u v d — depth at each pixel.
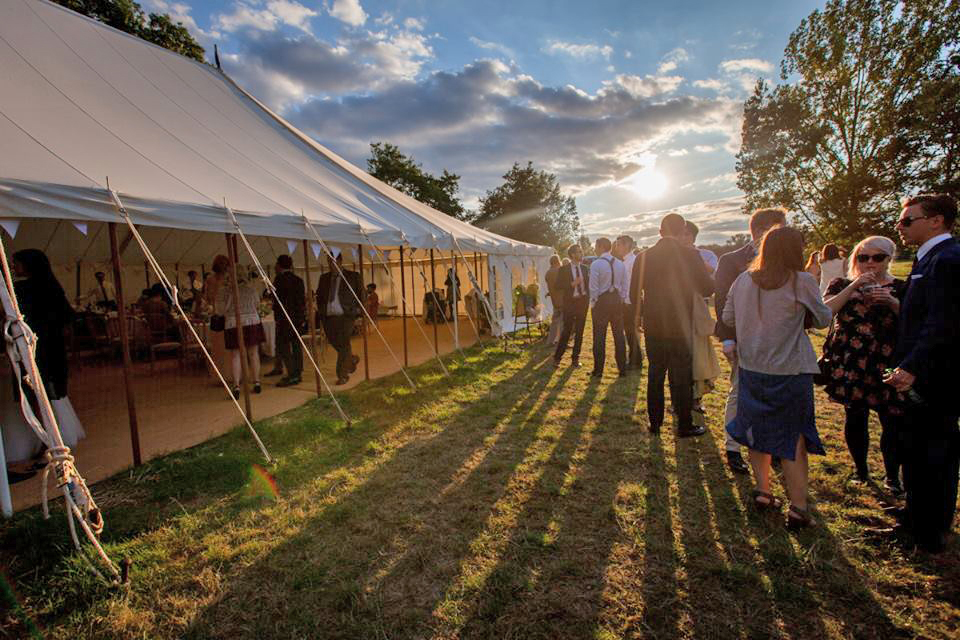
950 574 1.88
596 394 4.84
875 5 17.72
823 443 3.33
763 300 2.21
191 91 5.64
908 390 1.96
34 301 2.95
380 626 1.71
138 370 7.12
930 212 1.97
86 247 8.84
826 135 19.50
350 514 2.52
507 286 10.82
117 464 3.24
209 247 11.06
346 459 3.29
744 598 1.80
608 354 7.27
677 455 3.22
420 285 15.18
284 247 12.08
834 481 2.71
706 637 1.61
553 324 8.38
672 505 2.54
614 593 1.85
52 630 1.71
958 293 1.81
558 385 5.27
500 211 46.84
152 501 2.71
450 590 1.90
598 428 3.80
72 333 7.20
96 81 4.26
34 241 7.96
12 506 2.57
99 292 9.21
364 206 5.55
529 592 1.87
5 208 2.34
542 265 12.65
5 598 1.86
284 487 2.87
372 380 5.77
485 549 2.18
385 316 15.39
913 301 2.02
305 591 1.92
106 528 2.38
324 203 4.83
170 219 3.10
